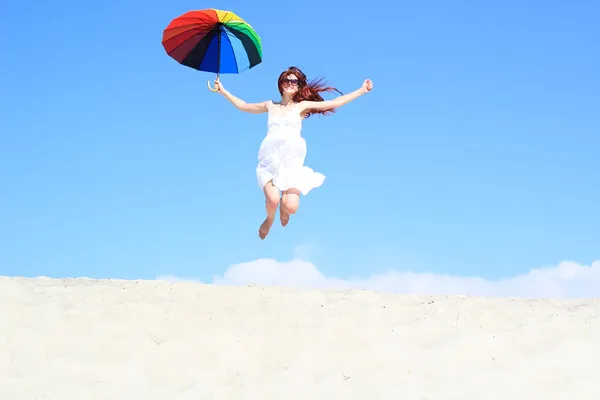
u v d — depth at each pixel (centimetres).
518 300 1053
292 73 716
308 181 704
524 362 817
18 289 946
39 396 718
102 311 901
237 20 688
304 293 1038
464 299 1047
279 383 770
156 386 762
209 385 765
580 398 745
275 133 704
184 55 728
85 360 791
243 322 908
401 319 942
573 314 958
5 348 793
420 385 766
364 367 805
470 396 744
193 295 1003
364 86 701
